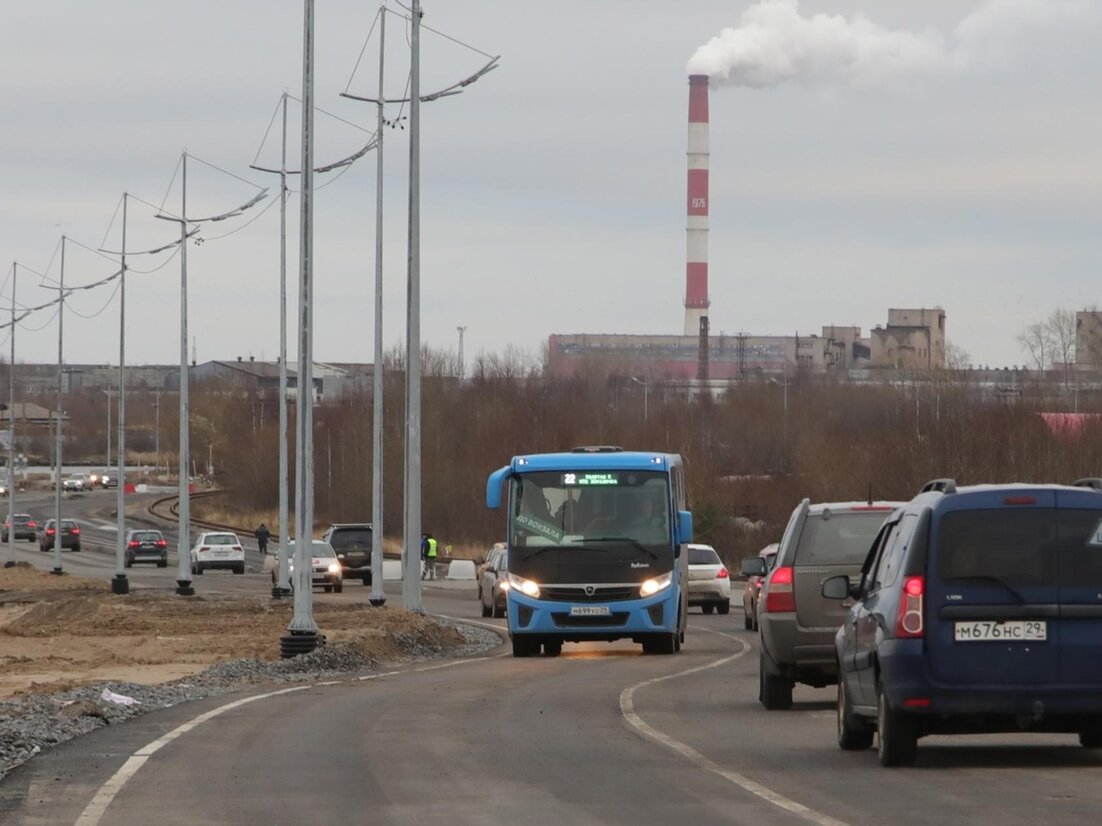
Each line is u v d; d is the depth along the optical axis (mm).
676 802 36438
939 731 40781
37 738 51250
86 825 34500
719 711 59469
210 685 78750
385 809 36219
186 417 180000
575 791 38469
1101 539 40000
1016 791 37031
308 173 95688
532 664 91312
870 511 60312
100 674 86062
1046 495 40219
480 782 40312
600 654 102000
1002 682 39656
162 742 50844
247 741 50875
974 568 40000
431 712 60281
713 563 159875
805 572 59562
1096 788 37406
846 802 35812
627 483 98875
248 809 36531
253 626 127375
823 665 59094
